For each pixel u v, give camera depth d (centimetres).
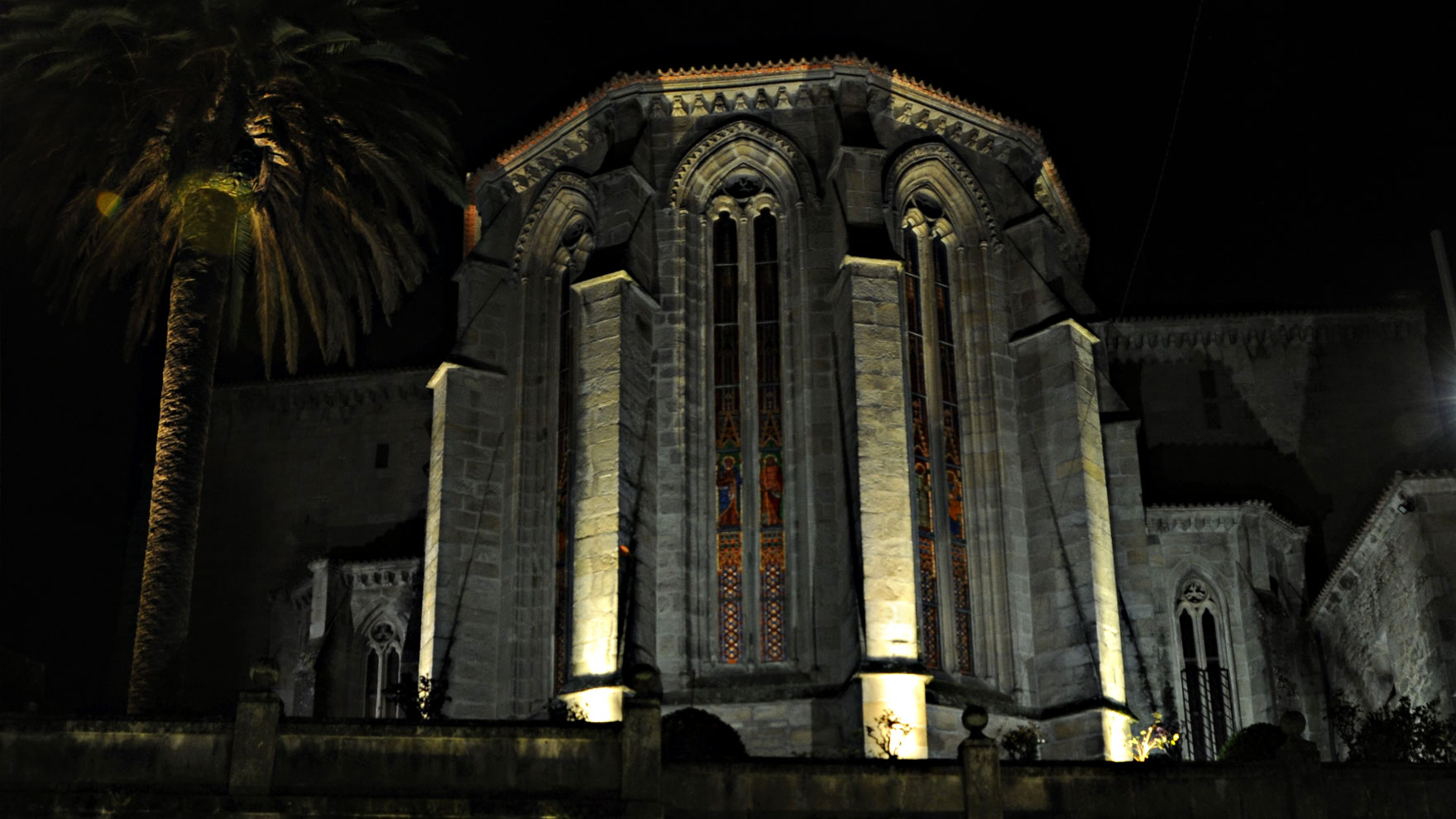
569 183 4138
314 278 3728
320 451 5575
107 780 2116
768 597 3694
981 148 4216
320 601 4750
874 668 3338
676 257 3903
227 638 5369
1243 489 5225
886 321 3656
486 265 4216
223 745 2156
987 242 4106
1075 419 3875
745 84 3988
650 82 3997
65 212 3431
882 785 2259
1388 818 2275
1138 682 3800
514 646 3828
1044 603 3800
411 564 4775
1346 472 5219
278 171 3472
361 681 4706
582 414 3659
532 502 3981
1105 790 2291
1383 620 4066
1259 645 4428
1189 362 5403
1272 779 2295
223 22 3253
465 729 2205
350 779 2155
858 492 3503
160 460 3105
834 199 3881
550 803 2158
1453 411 5216
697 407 3825
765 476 3784
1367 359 5338
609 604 3459
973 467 3934
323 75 3344
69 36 3216
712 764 2247
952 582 3803
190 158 3250
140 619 2994
